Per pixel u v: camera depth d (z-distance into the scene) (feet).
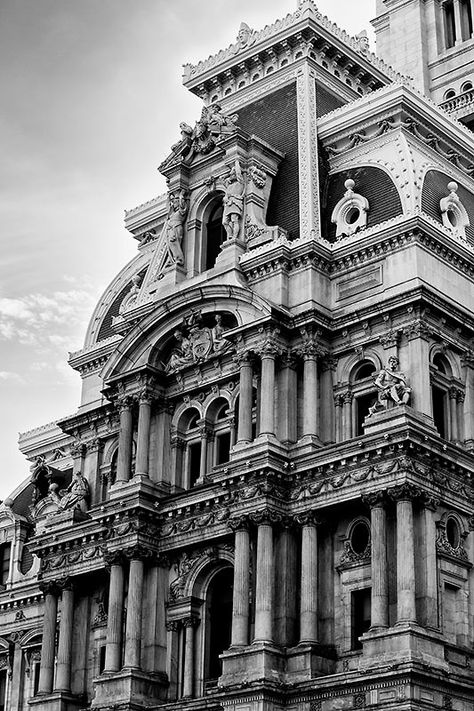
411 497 279.69
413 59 490.08
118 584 324.39
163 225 388.98
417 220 307.58
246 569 296.51
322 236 330.75
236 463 302.66
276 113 362.12
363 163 335.88
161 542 325.83
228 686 285.02
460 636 285.23
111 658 318.24
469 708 273.95
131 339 341.62
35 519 387.75
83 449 370.94
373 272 314.35
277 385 312.50
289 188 341.00
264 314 311.88
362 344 310.45
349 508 294.46
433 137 341.62
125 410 340.39
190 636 315.17
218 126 347.15
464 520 294.87
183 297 332.60
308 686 277.03
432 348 304.71
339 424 310.04
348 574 291.99
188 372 336.29
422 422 286.05
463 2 495.82
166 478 333.62
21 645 387.75
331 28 373.81
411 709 259.60
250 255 327.06
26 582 398.01
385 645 269.23
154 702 311.47
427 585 275.59
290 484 300.61
